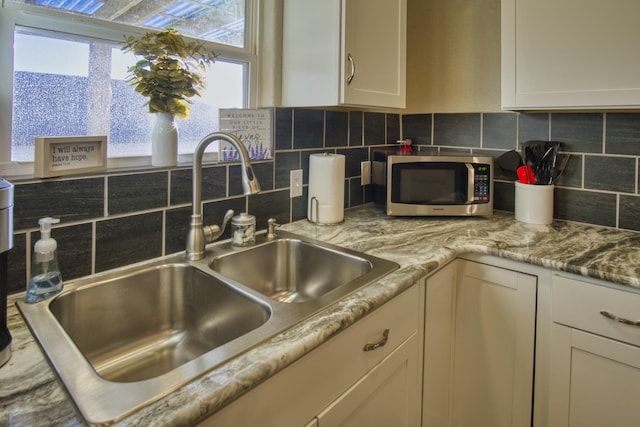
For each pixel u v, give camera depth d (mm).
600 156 1529
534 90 1389
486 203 1632
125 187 1066
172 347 1051
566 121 1597
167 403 551
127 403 548
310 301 875
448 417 1396
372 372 942
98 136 1021
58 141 942
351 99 1352
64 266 973
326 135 1705
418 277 1065
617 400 1083
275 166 1499
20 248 905
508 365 1290
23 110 961
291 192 1571
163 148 1151
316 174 1549
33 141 983
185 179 1197
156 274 1077
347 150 1824
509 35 1421
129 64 1138
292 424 729
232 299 958
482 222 1622
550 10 1329
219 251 1210
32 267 881
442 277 1269
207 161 1340
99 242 1029
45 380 602
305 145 1613
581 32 1279
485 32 1788
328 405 812
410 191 1630
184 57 1163
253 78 1471
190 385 589
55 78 1005
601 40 1247
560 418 1188
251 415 649
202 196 1268
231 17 1405
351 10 1327
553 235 1417
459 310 1382
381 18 1465
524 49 1395
